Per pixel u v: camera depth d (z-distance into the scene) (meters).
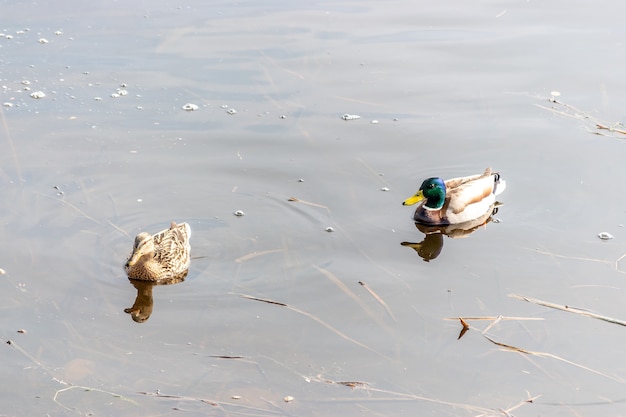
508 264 11.76
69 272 11.23
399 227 12.75
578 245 12.16
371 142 14.91
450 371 9.43
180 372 9.29
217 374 9.27
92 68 16.98
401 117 15.78
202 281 11.21
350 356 9.65
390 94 16.58
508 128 15.52
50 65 17.03
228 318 10.34
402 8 20.95
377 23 19.91
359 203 13.20
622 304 10.70
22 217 12.36
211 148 14.51
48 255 11.54
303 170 13.98
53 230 12.12
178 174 13.74
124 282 11.15
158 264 11.23
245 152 14.45
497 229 12.79
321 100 16.23
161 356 9.57
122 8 20.02
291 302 10.70
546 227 12.73
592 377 9.38
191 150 14.45
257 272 11.41
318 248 12.00
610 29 19.59
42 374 9.19
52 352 9.58
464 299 10.85
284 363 9.49
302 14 20.23
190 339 9.91
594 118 15.82
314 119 15.54
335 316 10.41
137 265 11.09
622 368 9.53
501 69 17.67
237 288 11.02
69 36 18.33
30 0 20.28
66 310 10.42
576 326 10.29
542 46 18.72
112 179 13.51
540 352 9.79
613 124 15.61
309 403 8.86
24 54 17.42
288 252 11.88
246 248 11.98
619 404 8.95
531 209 13.27
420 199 13.19
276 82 16.80
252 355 9.62
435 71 17.53
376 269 11.53
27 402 8.74
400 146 14.86
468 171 14.18
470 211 13.16
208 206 12.97
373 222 12.75
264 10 20.41
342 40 18.84
